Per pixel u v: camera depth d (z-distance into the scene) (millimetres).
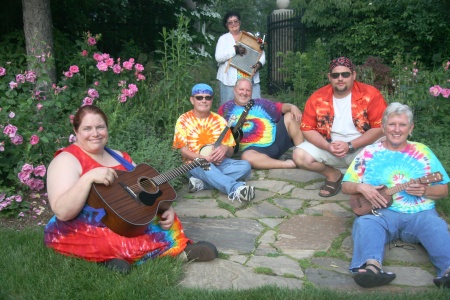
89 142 3424
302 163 5297
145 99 7219
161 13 12531
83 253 3371
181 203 5086
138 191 3389
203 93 5410
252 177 5852
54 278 3203
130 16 12250
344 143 5016
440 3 12055
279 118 6215
